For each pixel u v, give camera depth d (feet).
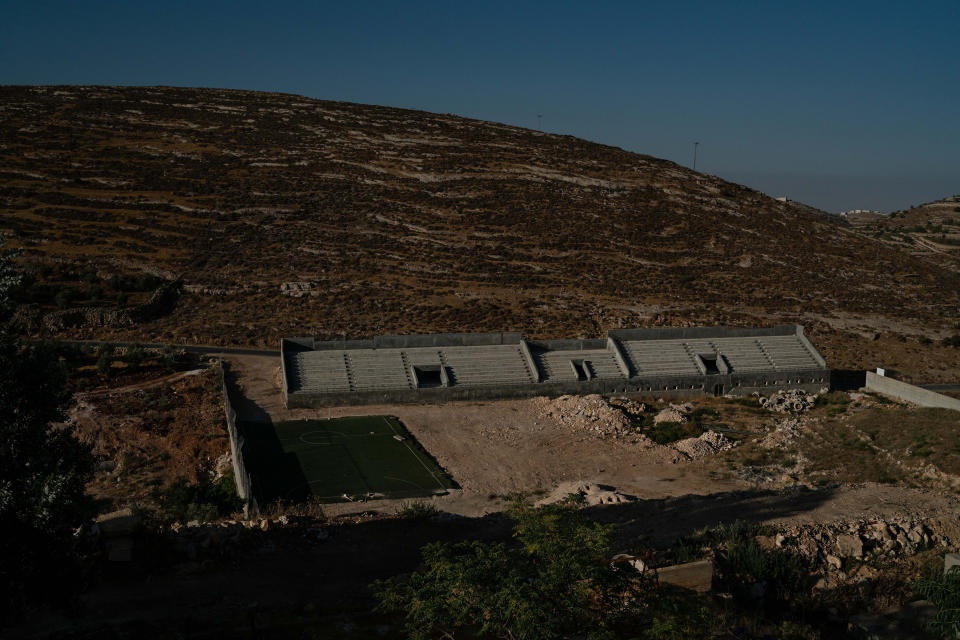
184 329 258.98
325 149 483.10
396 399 193.36
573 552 63.16
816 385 214.69
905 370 245.65
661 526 106.01
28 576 56.75
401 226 387.34
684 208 434.30
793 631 79.15
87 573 65.10
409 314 287.28
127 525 86.17
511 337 214.07
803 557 96.07
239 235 365.40
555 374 206.39
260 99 593.42
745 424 181.88
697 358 215.31
